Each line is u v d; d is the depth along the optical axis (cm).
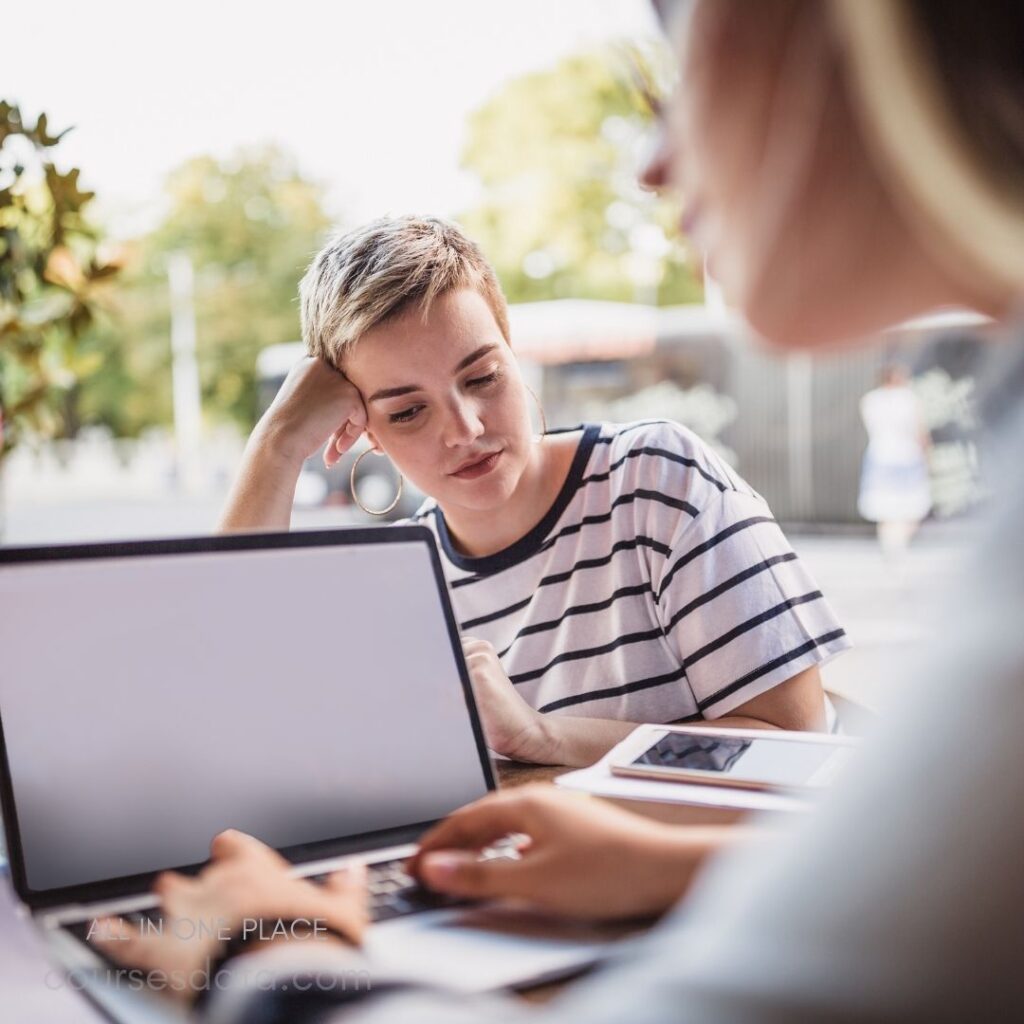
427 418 146
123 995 63
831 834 31
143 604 90
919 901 29
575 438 159
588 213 1662
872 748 32
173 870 86
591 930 69
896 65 34
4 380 183
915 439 1017
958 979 28
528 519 156
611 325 1410
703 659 141
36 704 85
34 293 175
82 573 89
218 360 2411
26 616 86
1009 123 34
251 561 96
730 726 134
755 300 43
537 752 128
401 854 88
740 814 85
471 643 134
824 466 1307
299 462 151
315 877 83
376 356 145
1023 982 27
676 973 31
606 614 152
